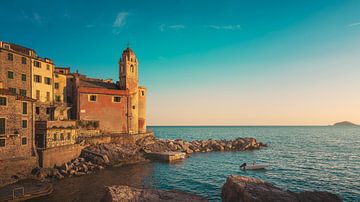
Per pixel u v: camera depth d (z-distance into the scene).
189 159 68.50
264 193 25.95
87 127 63.72
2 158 38.81
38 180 39.62
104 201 28.89
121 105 70.25
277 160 68.75
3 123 39.19
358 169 55.84
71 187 37.91
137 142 70.81
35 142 48.12
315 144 115.00
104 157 52.88
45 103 59.09
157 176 47.72
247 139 101.94
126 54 74.00
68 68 73.62
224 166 59.25
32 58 55.78
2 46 51.53
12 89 50.75
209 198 36.00
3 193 31.81
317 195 25.55
